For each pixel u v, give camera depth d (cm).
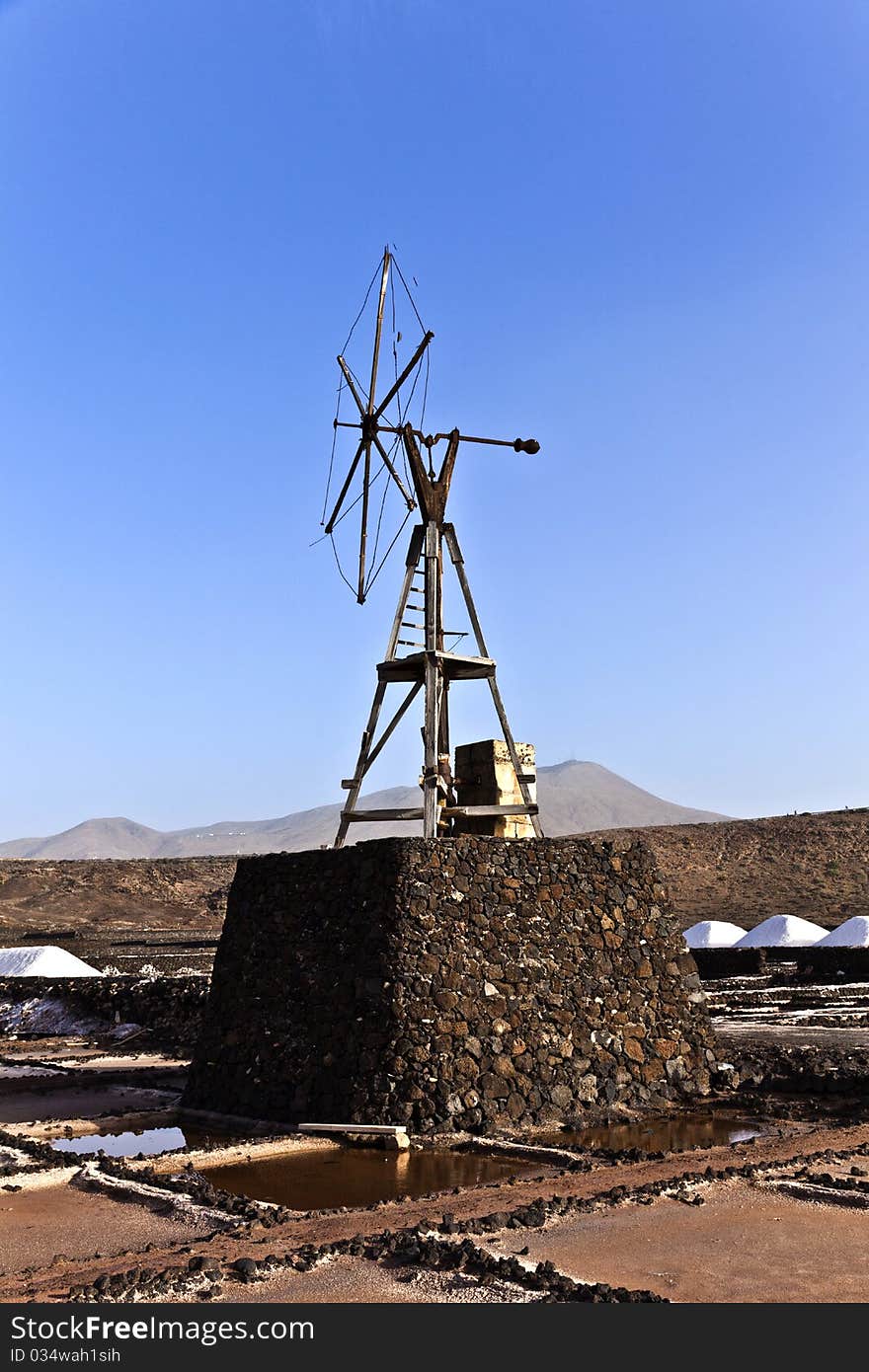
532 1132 1346
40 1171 1117
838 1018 2688
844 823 9306
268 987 1515
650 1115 1456
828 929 6116
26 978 3095
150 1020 2538
